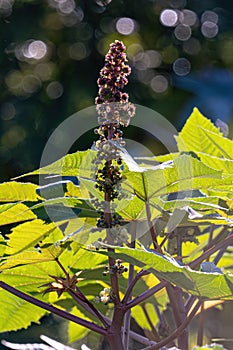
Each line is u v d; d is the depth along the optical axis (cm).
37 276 203
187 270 177
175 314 208
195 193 203
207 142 233
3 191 192
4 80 769
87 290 226
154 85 774
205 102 558
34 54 788
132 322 281
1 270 193
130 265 202
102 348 332
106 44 801
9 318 231
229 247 250
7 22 793
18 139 738
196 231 212
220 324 281
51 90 771
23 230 187
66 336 399
